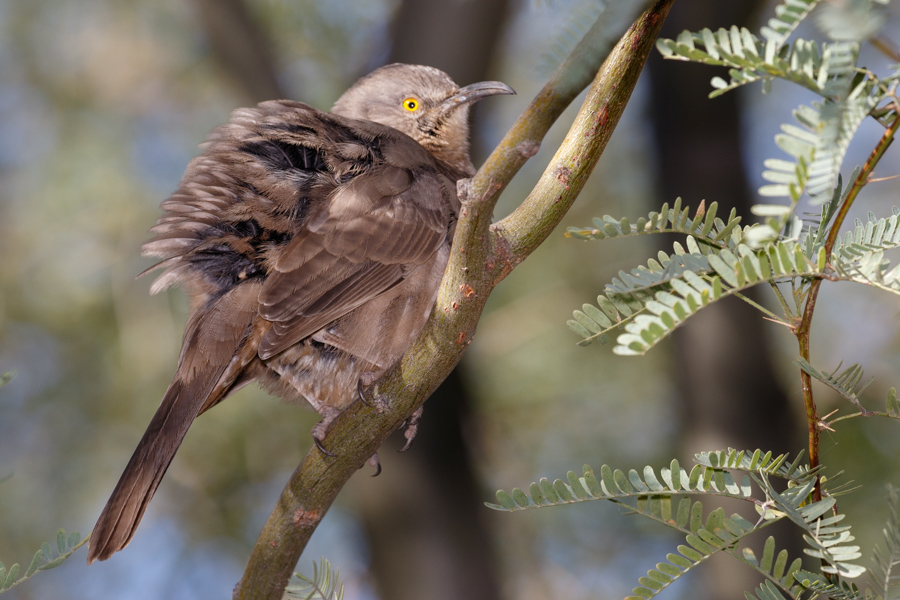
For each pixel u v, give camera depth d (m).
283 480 13.35
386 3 13.55
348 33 13.66
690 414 10.40
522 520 13.05
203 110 14.59
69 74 14.17
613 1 3.49
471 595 11.08
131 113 14.03
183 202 7.10
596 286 13.48
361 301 6.89
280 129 7.53
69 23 14.05
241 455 12.86
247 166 7.26
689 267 4.36
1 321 13.22
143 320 12.86
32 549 12.21
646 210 12.90
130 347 12.76
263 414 12.85
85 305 13.16
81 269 13.11
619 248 13.55
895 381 11.14
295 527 5.75
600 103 4.84
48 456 12.84
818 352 12.14
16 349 13.40
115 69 14.14
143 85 14.27
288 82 14.06
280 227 7.06
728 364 10.12
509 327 13.46
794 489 4.23
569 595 13.15
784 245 3.67
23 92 14.25
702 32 3.65
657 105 10.84
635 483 4.32
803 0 3.42
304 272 6.82
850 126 3.21
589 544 12.99
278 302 6.70
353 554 13.48
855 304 12.32
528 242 5.00
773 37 3.48
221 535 13.05
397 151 7.74
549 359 13.17
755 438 9.96
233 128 7.61
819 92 3.38
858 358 11.95
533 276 13.74
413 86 9.78
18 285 13.34
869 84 3.54
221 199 7.06
